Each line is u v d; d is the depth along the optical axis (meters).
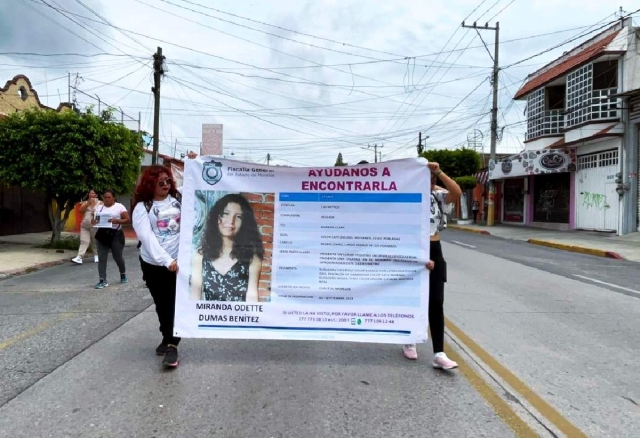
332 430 3.56
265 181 4.99
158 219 4.84
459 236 23.88
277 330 4.95
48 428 3.55
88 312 7.06
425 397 4.14
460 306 7.62
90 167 14.58
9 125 14.51
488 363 5.00
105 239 9.15
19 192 19.77
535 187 28.70
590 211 23.12
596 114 21.30
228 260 4.95
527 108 29.66
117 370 4.70
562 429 3.59
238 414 3.80
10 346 5.44
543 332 6.19
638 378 4.62
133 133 16.83
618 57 20.42
